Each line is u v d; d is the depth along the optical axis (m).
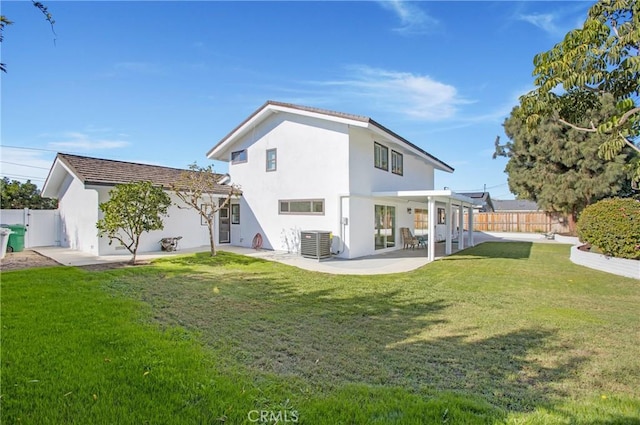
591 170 21.22
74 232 14.62
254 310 5.79
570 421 2.63
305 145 13.79
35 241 15.94
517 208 39.22
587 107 6.93
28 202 24.81
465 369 3.63
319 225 13.35
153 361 3.57
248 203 15.95
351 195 12.77
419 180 20.02
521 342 4.41
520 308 6.03
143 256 12.19
